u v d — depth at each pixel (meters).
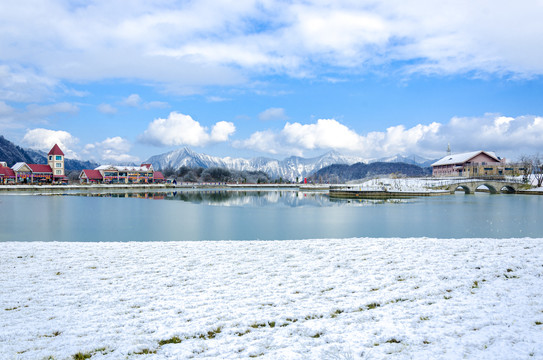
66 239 33.28
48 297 12.54
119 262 17.20
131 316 10.94
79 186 137.62
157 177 192.75
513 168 144.50
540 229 39.84
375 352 8.30
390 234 36.03
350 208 67.88
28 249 19.81
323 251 19.12
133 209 65.12
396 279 14.36
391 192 96.12
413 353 8.17
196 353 8.66
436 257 17.56
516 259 16.92
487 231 38.44
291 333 9.65
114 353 8.64
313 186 160.12
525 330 9.21
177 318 10.70
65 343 9.14
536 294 12.16
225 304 11.79
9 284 13.90
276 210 64.25
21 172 152.88
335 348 8.57
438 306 11.23
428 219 49.41
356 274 15.00
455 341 8.70
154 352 8.80
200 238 33.69
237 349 8.77
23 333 9.71
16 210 60.97
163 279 14.56
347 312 11.15
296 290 13.11
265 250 19.62
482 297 12.02
